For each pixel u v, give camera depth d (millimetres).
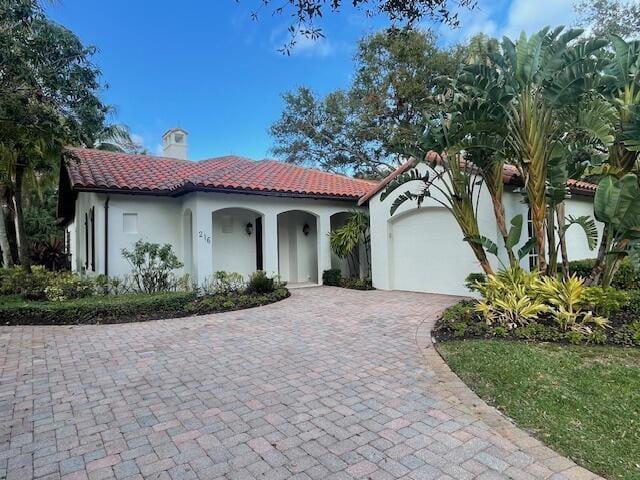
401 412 4535
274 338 7996
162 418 4531
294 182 16422
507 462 3492
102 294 12383
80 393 5324
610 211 6934
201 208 13523
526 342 6758
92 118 12023
